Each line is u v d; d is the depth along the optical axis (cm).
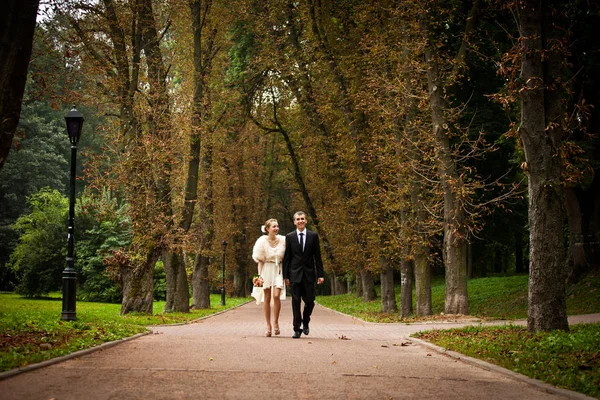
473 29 2180
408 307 2383
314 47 2809
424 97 2111
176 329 1695
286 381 663
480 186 2045
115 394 575
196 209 3941
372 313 2812
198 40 2919
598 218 2577
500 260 5003
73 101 1733
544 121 1155
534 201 1150
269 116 3831
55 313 1709
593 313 2108
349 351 986
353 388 634
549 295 1134
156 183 2383
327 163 3266
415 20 2152
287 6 2973
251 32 3272
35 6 941
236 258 5800
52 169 6009
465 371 798
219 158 3678
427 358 934
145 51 2502
